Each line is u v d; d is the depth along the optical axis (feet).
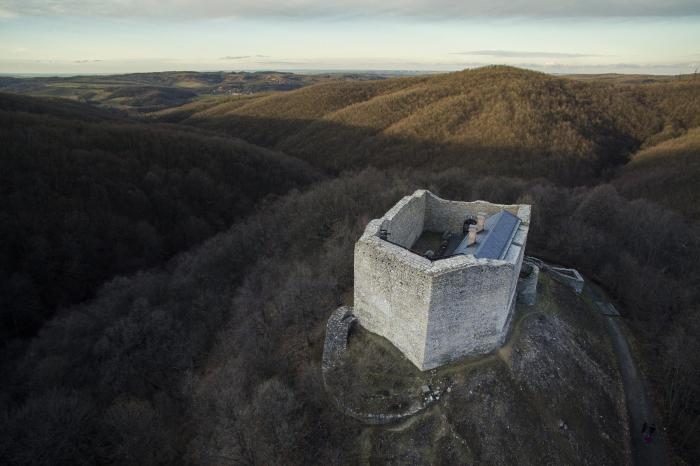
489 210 107.55
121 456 86.28
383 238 84.28
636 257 140.26
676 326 109.50
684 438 86.02
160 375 110.52
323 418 77.20
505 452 72.64
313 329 99.40
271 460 70.79
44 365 109.60
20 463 82.43
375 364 80.38
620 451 82.99
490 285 74.38
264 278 144.46
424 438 72.38
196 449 85.71
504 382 79.25
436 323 73.00
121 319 119.65
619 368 101.35
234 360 100.48
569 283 120.57
